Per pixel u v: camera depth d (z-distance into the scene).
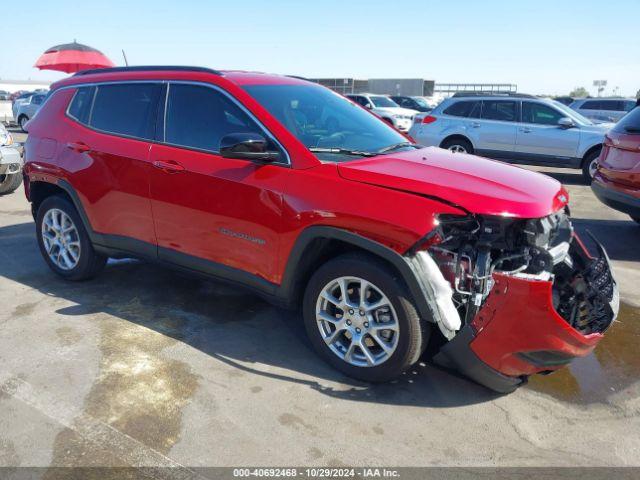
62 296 4.36
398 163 3.24
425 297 2.78
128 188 3.94
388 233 2.81
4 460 2.50
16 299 4.28
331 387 3.15
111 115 4.16
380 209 2.86
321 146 3.40
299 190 3.13
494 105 11.62
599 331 3.02
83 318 3.96
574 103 20.58
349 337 3.35
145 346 3.57
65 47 15.14
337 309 3.32
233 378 3.22
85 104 4.35
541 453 2.66
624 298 4.66
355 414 2.91
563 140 10.84
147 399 2.99
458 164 3.38
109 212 4.11
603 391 3.23
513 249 2.98
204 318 4.02
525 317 2.64
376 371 3.09
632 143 5.78
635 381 3.35
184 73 3.85
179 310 4.14
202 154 3.59
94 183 4.13
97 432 2.71
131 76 4.13
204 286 4.62
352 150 3.49
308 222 3.08
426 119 12.39
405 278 2.81
